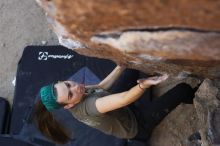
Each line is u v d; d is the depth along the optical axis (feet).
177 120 9.21
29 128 10.19
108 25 3.71
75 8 3.55
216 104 6.77
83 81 10.30
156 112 8.54
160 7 3.20
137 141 9.27
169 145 9.13
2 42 11.84
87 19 3.66
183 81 8.41
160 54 4.01
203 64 4.47
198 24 3.37
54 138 7.71
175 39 3.65
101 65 10.30
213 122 6.63
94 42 4.25
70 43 4.75
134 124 8.25
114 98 6.66
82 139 9.86
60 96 6.72
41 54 10.97
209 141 6.59
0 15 11.96
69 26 3.96
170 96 8.39
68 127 9.59
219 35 3.53
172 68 5.10
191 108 9.08
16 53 11.71
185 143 8.91
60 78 10.58
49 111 7.25
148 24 3.52
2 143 10.18
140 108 8.60
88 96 7.09
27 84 10.84
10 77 11.63
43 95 6.83
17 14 11.87
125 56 4.58
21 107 10.69
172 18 3.33
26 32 11.71
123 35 3.85
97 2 3.34
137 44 3.88
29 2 11.84
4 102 11.07
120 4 3.28
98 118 7.24
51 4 3.72
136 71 8.14
